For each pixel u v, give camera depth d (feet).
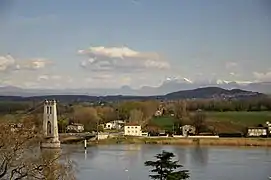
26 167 79.05
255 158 393.70
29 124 89.04
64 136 583.17
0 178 76.64
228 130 630.33
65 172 85.56
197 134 629.51
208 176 282.97
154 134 650.84
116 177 277.23
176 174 95.25
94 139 586.86
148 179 268.21
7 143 77.77
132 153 438.81
